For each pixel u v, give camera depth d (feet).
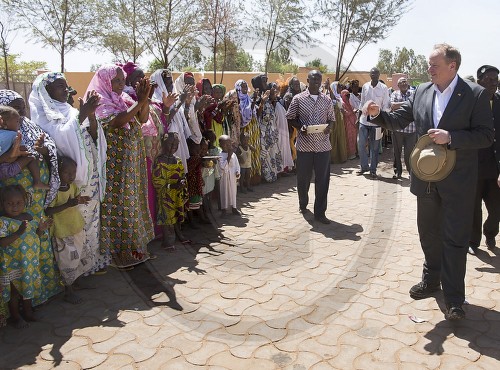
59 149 12.06
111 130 13.85
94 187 13.21
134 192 14.32
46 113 12.03
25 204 10.93
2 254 10.71
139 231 14.61
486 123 10.62
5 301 10.80
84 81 43.83
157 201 16.44
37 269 11.25
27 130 11.34
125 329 10.75
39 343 10.21
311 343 10.03
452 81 10.90
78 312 11.67
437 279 12.09
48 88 12.39
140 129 14.53
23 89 45.98
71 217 12.07
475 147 10.53
